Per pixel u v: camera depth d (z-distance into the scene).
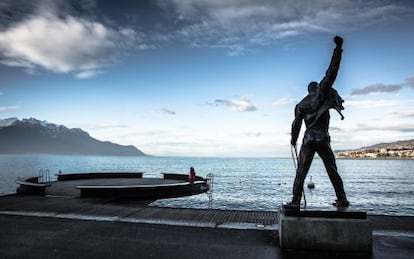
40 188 17.17
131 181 26.98
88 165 194.00
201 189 24.58
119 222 9.67
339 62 7.00
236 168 171.25
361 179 91.62
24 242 7.81
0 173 94.00
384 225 9.25
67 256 6.91
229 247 7.43
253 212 11.02
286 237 7.27
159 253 7.07
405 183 78.25
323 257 6.82
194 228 8.99
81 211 11.34
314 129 7.68
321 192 57.25
